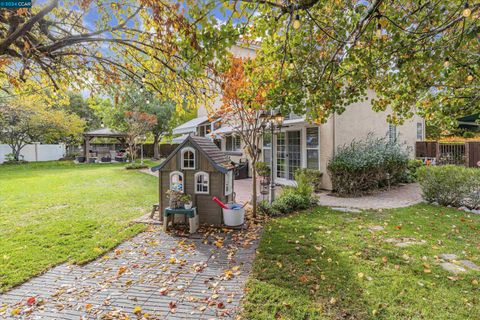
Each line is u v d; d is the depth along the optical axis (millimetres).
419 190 9984
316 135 10555
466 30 2932
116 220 6531
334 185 9562
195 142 6188
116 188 11078
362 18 3127
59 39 2861
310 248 4559
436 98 4336
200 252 4645
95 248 4754
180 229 5891
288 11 2770
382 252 4336
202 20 2586
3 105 15555
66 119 23156
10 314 3004
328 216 6543
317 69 3850
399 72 3859
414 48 3395
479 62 3258
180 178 6297
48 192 10164
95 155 28266
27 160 26016
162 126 25125
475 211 6801
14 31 2404
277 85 3719
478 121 4980
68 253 4562
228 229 5824
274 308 2971
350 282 3453
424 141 13891
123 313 2998
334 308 2953
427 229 5434
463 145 12852
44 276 3854
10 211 7355
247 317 2850
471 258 4094
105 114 21297
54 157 28438
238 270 3920
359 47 3586
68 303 3205
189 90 4098
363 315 2828
